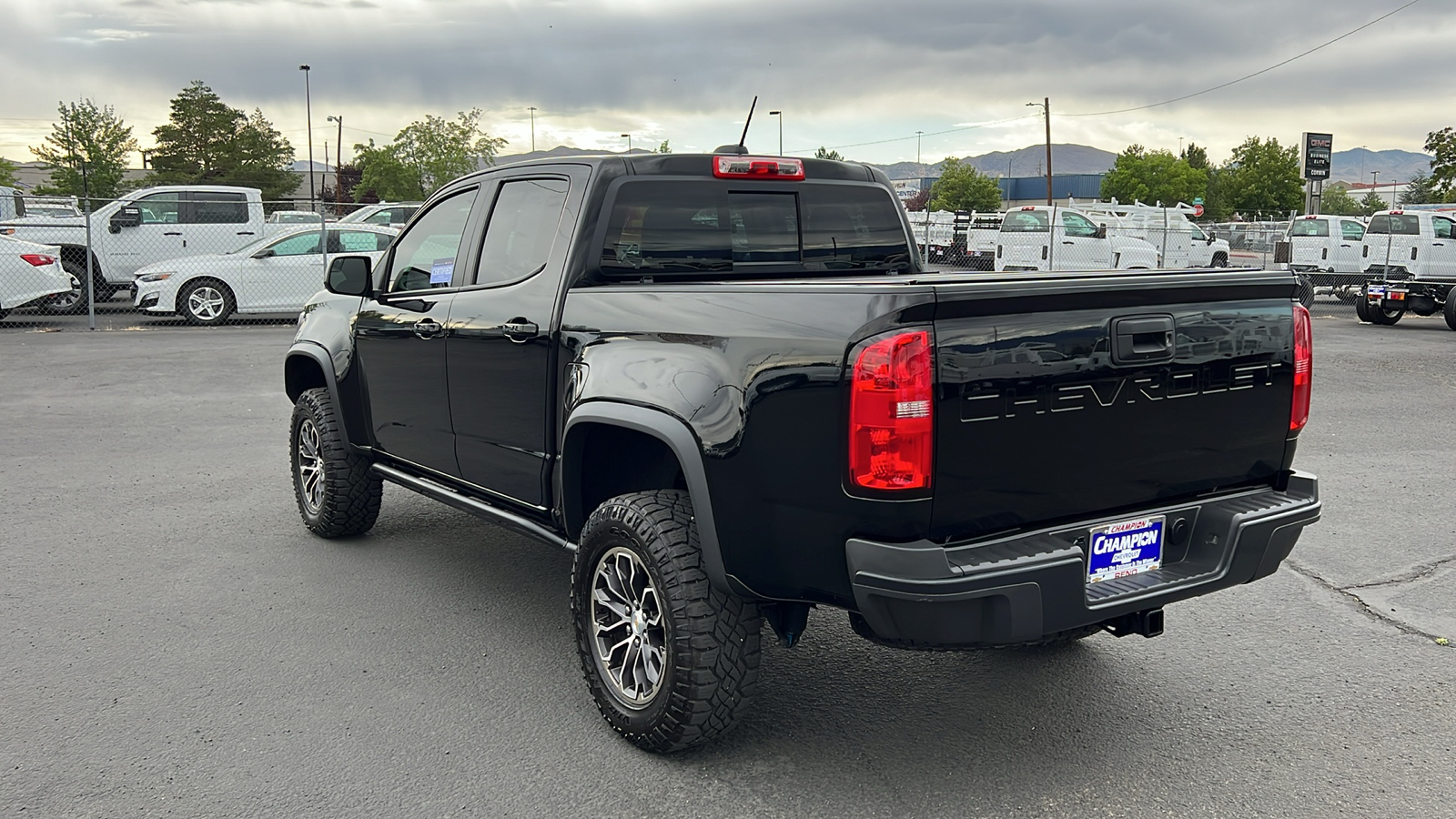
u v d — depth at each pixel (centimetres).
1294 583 523
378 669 414
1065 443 301
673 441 323
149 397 1025
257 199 1909
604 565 358
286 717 372
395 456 512
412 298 481
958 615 280
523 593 503
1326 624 469
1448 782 331
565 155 416
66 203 2488
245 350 1352
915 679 411
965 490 286
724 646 327
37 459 769
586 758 346
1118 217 2650
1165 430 322
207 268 1633
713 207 418
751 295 315
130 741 353
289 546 573
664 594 329
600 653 362
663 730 335
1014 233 2494
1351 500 678
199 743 352
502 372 413
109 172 6456
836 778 333
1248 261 2952
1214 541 333
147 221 1852
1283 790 326
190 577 521
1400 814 312
